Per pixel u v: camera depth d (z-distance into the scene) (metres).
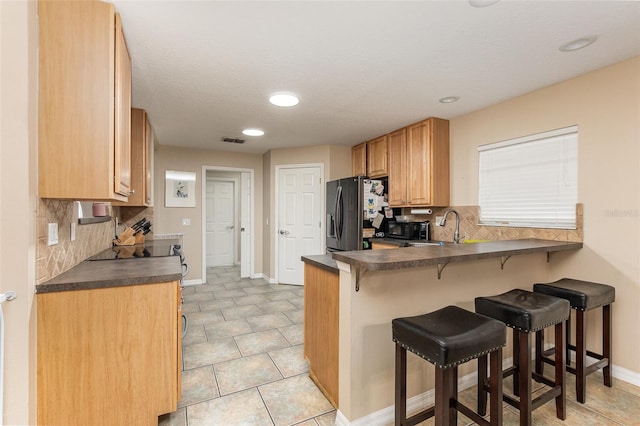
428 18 1.68
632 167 2.16
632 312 2.18
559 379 1.81
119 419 1.59
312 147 4.95
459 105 3.07
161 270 1.81
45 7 1.47
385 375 1.80
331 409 1.93
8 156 1.33
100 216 2.59
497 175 3.06
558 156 2.59
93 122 1.52
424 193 3.52
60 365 1.48
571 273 2.50
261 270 5.69
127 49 1.90
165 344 1.67
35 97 1.42
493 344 1.40
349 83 2.54
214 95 2.77
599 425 1.76
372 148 4.44
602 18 1.70
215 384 2.20
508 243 2.36
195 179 5.13
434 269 1.98
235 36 1.84
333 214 4.55
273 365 2.47
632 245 2.17
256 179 5.63
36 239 1.43
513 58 2.14
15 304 1.34
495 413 1.44
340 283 1.78
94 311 1.53
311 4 1.55
